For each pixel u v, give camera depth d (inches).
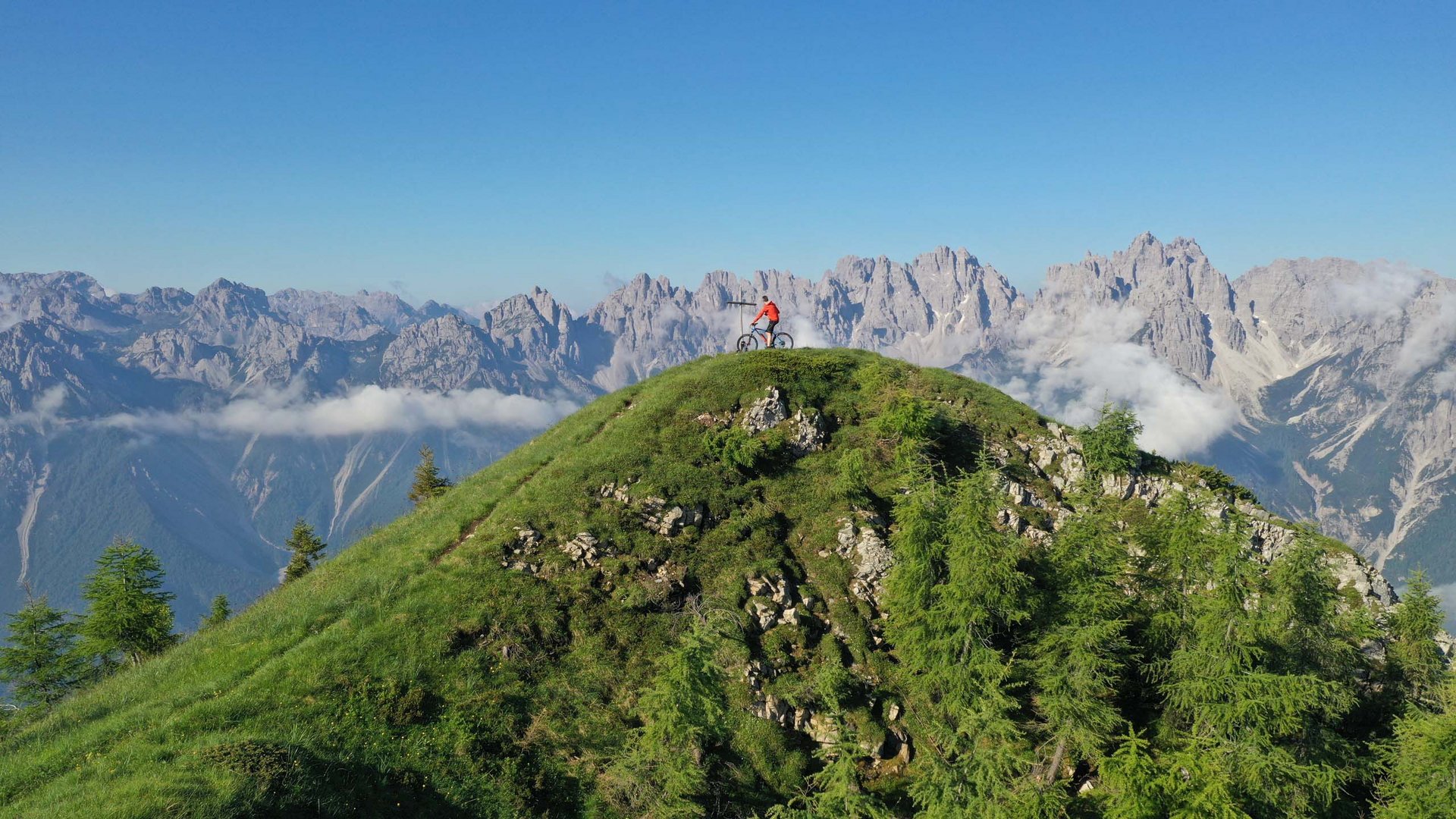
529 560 1408.7
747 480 1723.7
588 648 1283.2
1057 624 1218.6
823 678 1282.0
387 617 1235.2
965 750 1114.7
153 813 770.2
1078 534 1315.2
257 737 939.3
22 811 820.0
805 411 1893.5
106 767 872.9
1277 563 1219.2
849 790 1008.2
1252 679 1087.6
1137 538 1481.3
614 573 1418.6
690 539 1544.0
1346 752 1121.4
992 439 1993.1
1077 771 1235.9
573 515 1515.7
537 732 1119.6
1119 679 1184.8
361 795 926.4
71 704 1125.1
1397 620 1471.5
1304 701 1049.5
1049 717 1169.4
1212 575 1238.9
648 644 1323.8
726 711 1243.8
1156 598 1338.6
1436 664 1384.1
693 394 1926.7
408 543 1507.1
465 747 1048.8
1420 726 1063.6
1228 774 962.7
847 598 1512.1
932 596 1282.0
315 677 1084.5
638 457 1689.2
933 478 1413.6
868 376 2049.7
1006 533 1349.7
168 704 1026.1
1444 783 1023.6
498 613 1277.1
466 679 1151.0
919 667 1277.1
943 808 988.6
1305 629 1186.0
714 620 1290.6
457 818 971.3
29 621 1967.3
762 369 1994.3
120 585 1939.0
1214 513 1827.0
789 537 1627.7
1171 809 931.3
